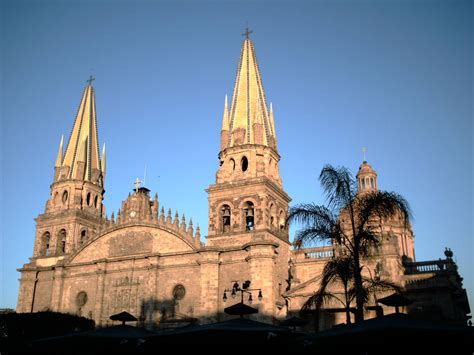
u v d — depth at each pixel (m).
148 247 71.94
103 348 45.94
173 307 66.94
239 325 34.62
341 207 41.62
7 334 57.75
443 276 60.34
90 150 91.25
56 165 89.94
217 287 65.19
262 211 68.38
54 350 49.59
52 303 75.75
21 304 78.81
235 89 80.00
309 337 30.38
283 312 65.19
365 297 40.47
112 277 73.06
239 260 65.69
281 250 71.31
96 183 90.25
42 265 81.94
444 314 58.81
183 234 69.62
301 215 41.88
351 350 32.56
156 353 43.47
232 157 74.12
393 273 61.75
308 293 63.56
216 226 70.50
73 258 77.75
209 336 35.72
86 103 94.94
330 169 42.31
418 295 60.66
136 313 68.81
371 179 90.19
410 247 83.88
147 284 69.50
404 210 39.62
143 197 76.19
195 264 67.81
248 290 60.53
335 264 40.91
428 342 27.20
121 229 75.06
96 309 71.56
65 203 86.69
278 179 76.62
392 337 27.22
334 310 61.22
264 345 38.84
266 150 74.31
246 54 82.75
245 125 75.56
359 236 40.00
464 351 28.52
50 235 84.25
